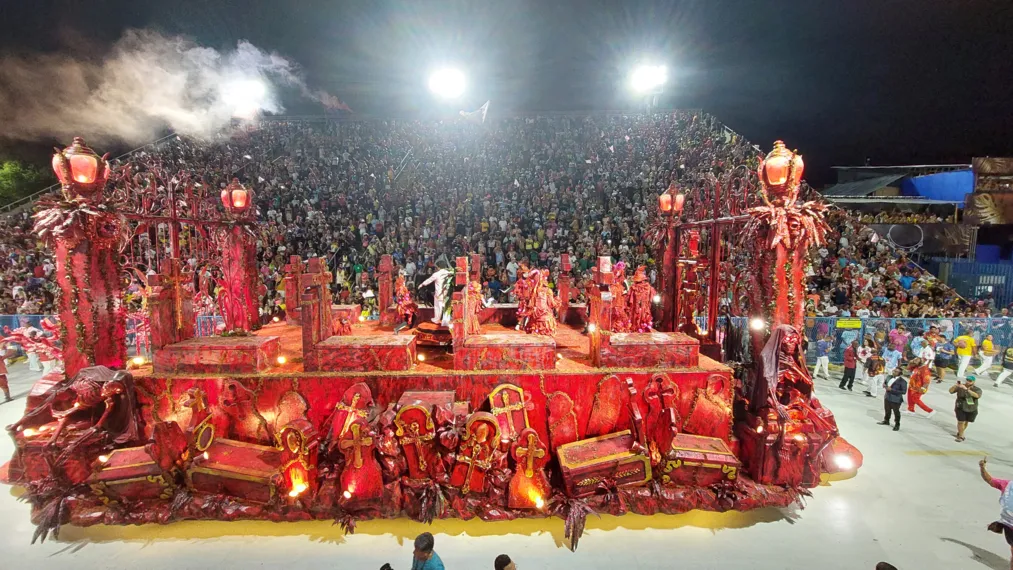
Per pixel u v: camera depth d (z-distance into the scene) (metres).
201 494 7.61
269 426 8.11
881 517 7.99
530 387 8.17
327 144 31.95
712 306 10.67
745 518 7.91
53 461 7.26
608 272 8.59
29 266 22.75
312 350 8.23
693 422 8.42
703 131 29.95
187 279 9.09
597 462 7.60
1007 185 26.67
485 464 7.50
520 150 32.09
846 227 24.03
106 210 7.92
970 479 9.30
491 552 7.11
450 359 9.26
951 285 25.75
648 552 7.11
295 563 6.86
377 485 7.39
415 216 26.53
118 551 7.10
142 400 8.07
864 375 15.61
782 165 7.88
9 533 7.46
